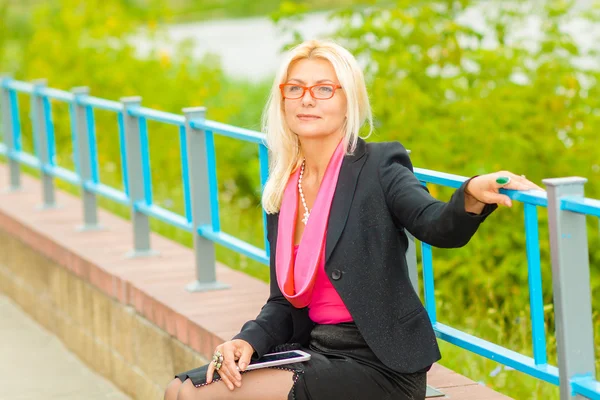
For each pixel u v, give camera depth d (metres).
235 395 5.07
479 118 10.92
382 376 5.05
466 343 5.72
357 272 5.10
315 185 5.39
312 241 5.17
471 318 10.03
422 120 11.39
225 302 8.13
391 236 5.09
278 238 5.36
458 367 8.41
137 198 9.95
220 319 7.59
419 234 4.82
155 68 18.56
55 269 10.81
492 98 11.03
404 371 5.01
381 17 11.80
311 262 5.15
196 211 8.60
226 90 19.91
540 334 5.15
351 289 5.09
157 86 18.08
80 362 10.15
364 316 5.07
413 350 5.05
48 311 11.12
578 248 4.69
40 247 11.17
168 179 17.67
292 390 5.04
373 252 5.10
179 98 17.88
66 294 10.50
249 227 15.16
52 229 11.30
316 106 5.27
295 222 5.36
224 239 8.30
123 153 10.38
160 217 9.38
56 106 19.03
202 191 8.62
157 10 19.47
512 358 5.35
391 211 5.08
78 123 11.30
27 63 20.59
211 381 5.13
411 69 11.47
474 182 4.56
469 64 11.85
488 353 5.54
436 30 11.98
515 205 10.95
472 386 6.29
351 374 5.03
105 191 10.73
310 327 5.42
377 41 11.82
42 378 9.67
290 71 5.37
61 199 13.29
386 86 11.30
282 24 12.05
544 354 5.18
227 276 8.99
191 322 7.59
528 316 9.94
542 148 11.02
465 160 11.04
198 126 8.49
